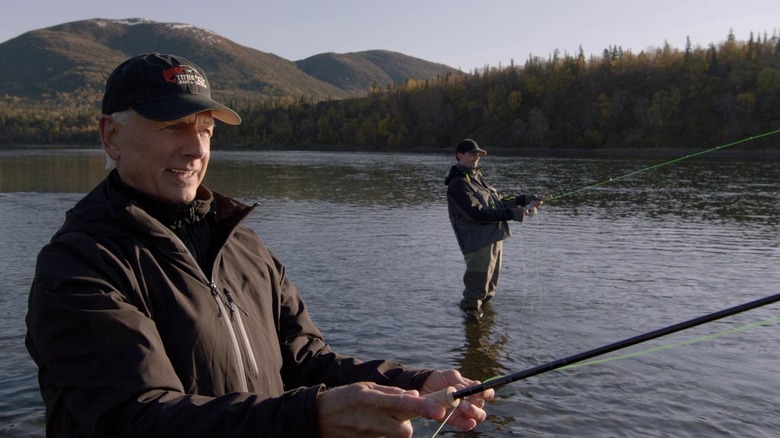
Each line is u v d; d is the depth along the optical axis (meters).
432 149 95.00
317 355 2.27
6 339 7.11
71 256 1.68
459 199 8.23
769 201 22.42
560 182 31.89
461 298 9.09
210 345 1.82
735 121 75.00
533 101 99.81
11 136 131.88
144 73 1.89
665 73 89.69
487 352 6.82
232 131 115.88
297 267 11.24
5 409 5.36
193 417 1.51
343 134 108.94
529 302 8.85
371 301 8.92
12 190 26.97
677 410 5.33
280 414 1.49
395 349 6.92
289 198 24.08
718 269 11.07
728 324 7.66
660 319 7.97
